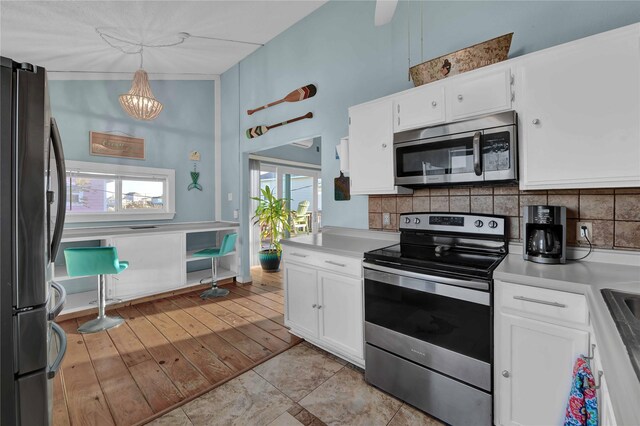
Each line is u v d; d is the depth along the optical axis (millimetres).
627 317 899
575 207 1703
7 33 2469
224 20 3096
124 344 2498
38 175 936
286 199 5578
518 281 1358
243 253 4223
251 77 3994
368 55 2713
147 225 3877
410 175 2018
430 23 2334
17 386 922
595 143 1410
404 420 1652
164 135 4051
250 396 1851
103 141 3559
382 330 1847
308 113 3215
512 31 1963
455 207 2166
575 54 1447
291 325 2520
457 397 1560
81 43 2877
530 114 1580
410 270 1706
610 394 568
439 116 1899
